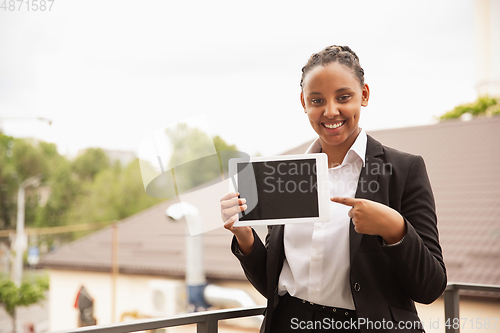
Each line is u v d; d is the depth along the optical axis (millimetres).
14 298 19125
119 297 9305
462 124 9758
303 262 974
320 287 953
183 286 7992
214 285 7492
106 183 30922
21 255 28469
